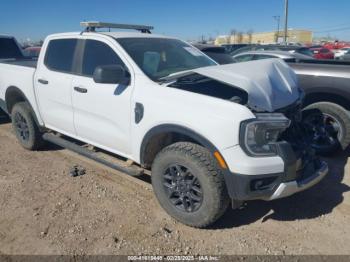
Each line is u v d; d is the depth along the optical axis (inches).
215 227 132.3
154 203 149.3
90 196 155.6
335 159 192.5
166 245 122.3
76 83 163.3
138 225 133.6
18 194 158.2
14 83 204.7
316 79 193.5
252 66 135.6
